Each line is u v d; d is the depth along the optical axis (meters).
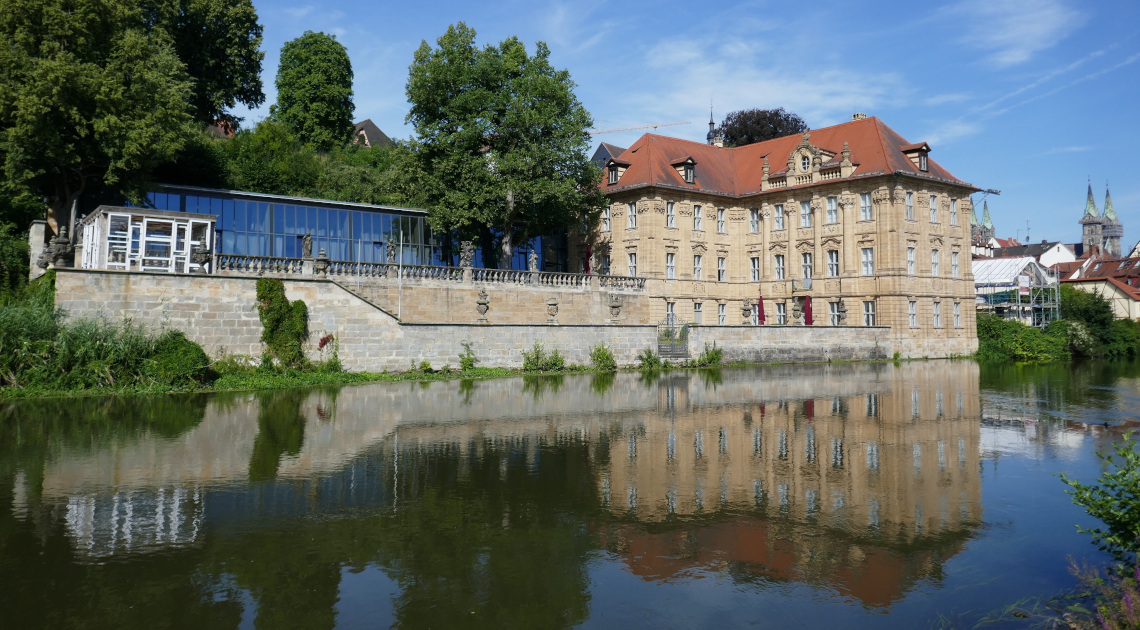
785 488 13.91
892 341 56.88
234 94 63.81
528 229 56.53
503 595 9.02
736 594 9.09
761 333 50.53
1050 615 8.52
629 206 61.47
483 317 44.31
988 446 18.06
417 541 10.87
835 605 8.80
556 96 51.81
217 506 12.42
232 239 42.78
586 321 50.47
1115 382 36.06
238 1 61.06
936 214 60.72
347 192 60.47
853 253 58.84
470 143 50.84
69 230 38.34
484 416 22.80
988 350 61.50
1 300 30.84
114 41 37.25
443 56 51.53
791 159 62.19
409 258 49.34
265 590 9.07
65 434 18.56
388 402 26.08
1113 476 9.31
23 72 33.66
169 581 9.27
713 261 63.78
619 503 12.86
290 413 22.83
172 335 29.98
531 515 12.13
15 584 9.11
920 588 9.29
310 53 75.81
